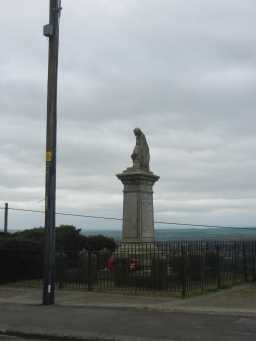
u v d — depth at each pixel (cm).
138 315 1336
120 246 2116
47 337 1134
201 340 1048
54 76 1634
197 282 1916
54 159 1619
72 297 1709
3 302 1641
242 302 1569
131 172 2139
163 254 1970
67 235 2831
